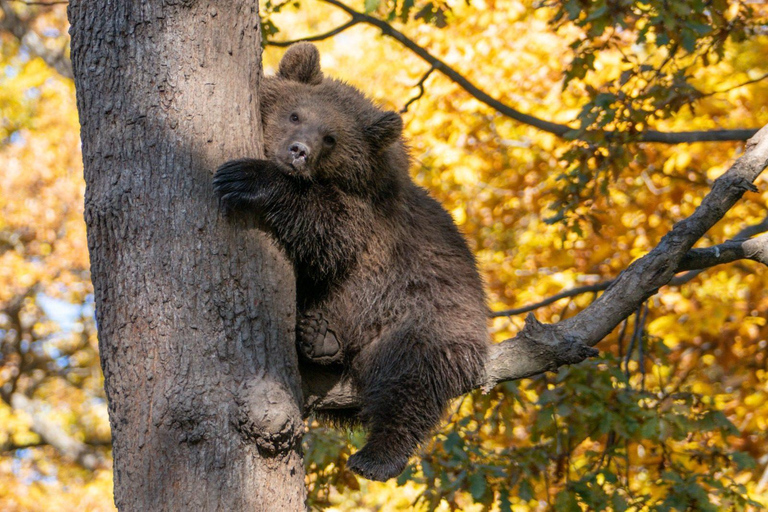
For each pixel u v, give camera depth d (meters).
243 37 6.78
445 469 10.41
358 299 8.57
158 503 5.62
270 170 6.99
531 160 19.73
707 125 16.52
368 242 8.59
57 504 27.66
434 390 8.38
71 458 33.91
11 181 27.97
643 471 13.98
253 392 5.86
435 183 19.23
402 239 8.84
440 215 9.39
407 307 8.60
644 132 12.48
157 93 6.31
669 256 7.70
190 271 6.08
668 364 11.92
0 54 31.44
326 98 8.86
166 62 6.36
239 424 5.79
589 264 17.69
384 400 8.27
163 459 5.69
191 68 6.43
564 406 10.27
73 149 28.98
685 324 16.11
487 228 21.33
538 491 11.87
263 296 6.34
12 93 28.97
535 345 7.98
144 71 6.33
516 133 20.00
